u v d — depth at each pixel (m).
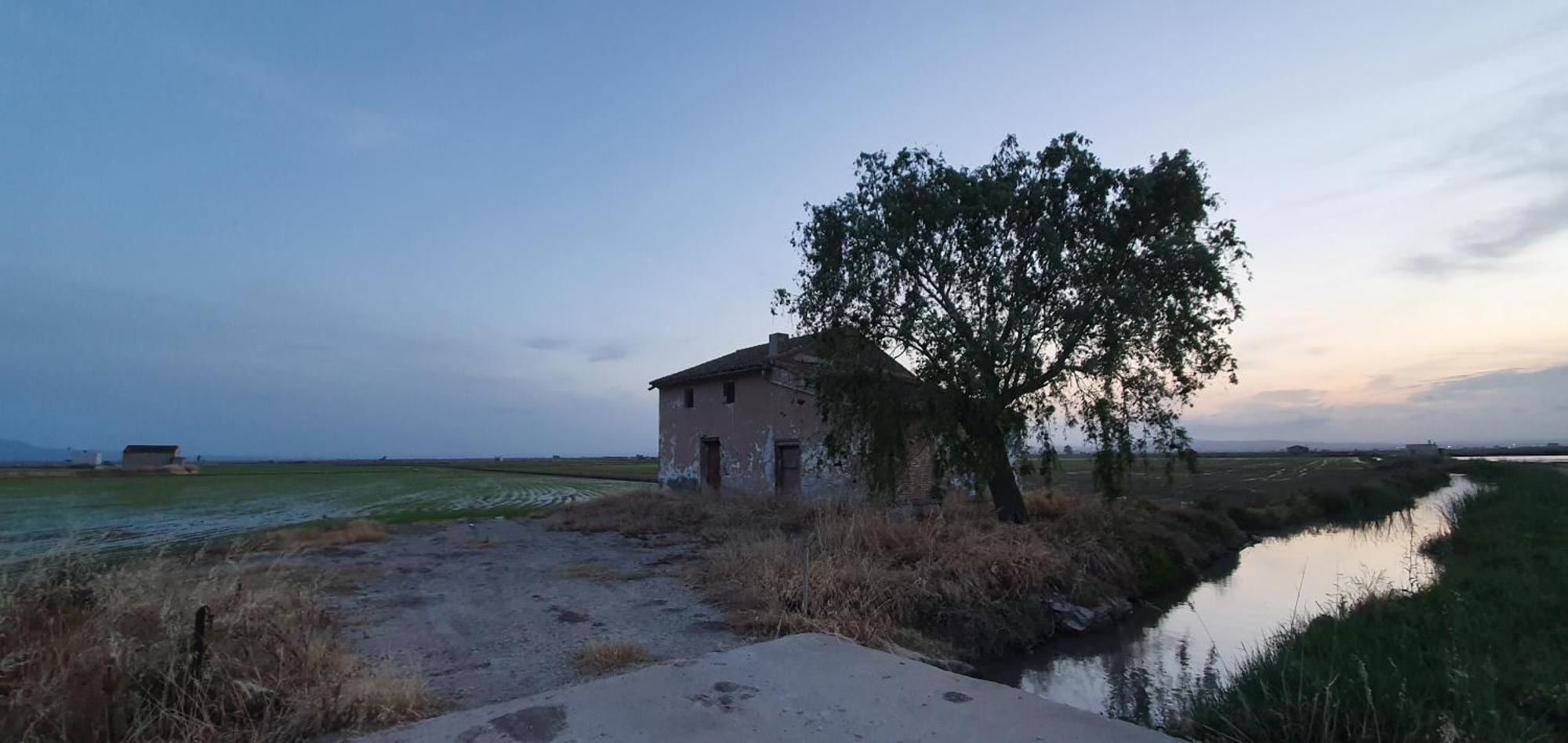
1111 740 4.52
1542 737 5.64
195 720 4.67
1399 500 32.34
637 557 14.47
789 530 17.28
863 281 16.22
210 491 43.97
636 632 8.27
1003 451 16.48
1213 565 18.44
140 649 5.14
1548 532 16.98
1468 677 6.33
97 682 4.70
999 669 10.00
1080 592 13.06
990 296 15.88
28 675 4.75
